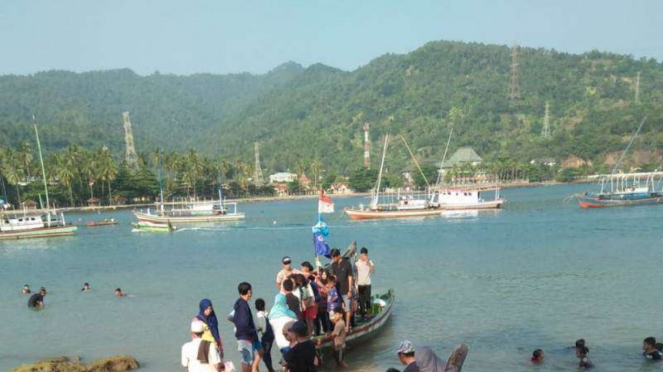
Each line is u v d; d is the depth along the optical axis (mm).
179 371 23250
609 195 119312
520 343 24562
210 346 13906
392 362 21875
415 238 76875
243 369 16172
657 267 42844
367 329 23969
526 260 50094
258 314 17203
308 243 77188
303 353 11523
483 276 42156
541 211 117562
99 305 38188
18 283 52281
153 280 49219
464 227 90625
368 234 87375
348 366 21203
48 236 107188
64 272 58719
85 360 25594
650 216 93688
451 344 24625
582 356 21656
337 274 21750
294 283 18203
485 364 21969
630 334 25344
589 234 70750
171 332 29688
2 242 100938
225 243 82938
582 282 37812
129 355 25594
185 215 148250
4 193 182500
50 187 192875
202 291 41906
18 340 29750
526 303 32156
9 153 193250
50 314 35969
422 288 38062
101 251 79312
